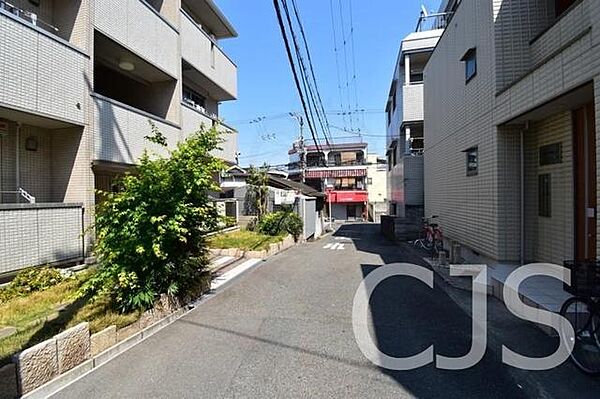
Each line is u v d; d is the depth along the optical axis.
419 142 18.27
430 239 11.52
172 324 4.50
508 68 6.91
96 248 4.67
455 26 9.82
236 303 5.46
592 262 3.48
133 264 4.58
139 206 4.62
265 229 13.84
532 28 6.83
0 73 5.09
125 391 2.88
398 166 19.05
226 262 9.02
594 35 4.04
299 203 16.36
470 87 8.54
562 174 6.03
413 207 16.48
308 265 8.93
